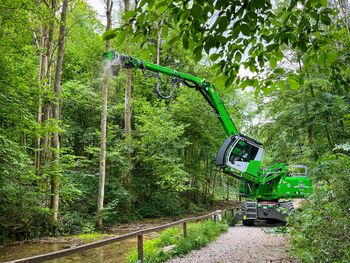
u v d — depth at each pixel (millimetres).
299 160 15273
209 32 3076
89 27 25484
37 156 15234
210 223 12219
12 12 10859
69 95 20125
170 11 3037
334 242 5023
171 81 12008
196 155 25625
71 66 25688
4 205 12422
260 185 14734
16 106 11547
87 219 16750
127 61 10867
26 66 13234
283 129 17625
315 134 17094
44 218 14148
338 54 4129
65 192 14453
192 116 22422
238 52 3512
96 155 18719
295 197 14445
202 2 2795
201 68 24688
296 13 3555
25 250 11211
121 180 20062
